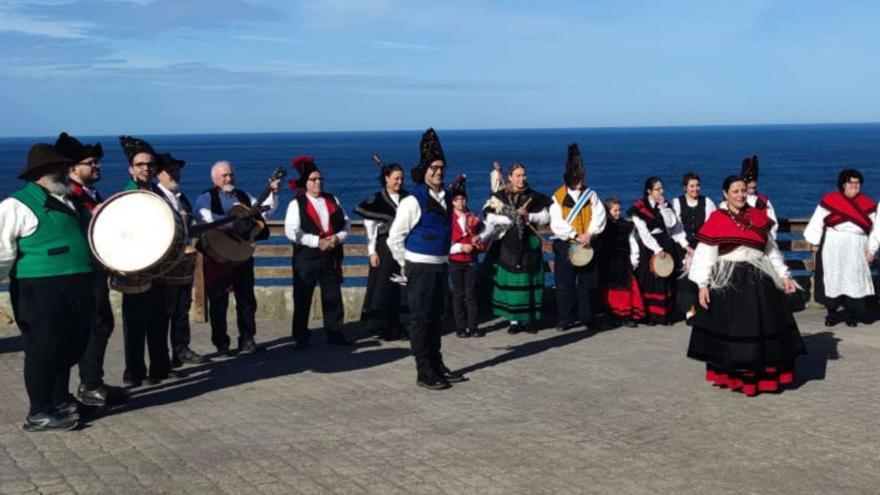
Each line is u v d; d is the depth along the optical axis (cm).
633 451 588
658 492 518
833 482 532
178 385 772
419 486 529
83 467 567
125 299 751
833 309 989
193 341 944
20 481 542
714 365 734
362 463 570
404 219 746
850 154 13325
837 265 978
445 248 757
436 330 764
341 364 844
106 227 647
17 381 786
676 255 1002
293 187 900
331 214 899
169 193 783
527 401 712
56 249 630
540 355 874
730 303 714
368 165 11719
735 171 9800
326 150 19675
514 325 973
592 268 980
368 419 666
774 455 579
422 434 628
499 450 592
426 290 748
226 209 847
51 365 638
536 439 614
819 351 871
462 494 516
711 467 558
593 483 532
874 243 954
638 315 999
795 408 682
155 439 623
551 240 1018
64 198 646
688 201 1012
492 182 1031
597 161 12256
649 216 989
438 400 717
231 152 19300
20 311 637
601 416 668
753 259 716
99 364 693
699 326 739
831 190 6825
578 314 1050
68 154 684
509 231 966
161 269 663
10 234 617
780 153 14000
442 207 755
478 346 918
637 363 835
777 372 716
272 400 721
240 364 847
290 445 607
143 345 755
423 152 759
